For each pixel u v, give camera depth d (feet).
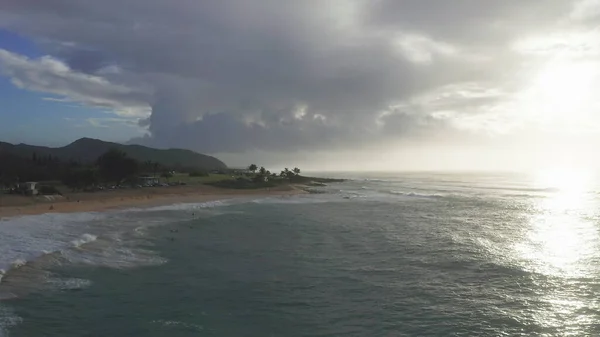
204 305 65.77
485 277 83.61
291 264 94.02
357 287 76.48
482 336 55.11
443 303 67.87
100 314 60.64
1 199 181.78
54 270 81.61
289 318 61.05
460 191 400.47
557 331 56.54
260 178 423.64
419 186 510.58
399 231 144.46
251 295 71.26
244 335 54.70
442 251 109.19
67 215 166.30
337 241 123.95
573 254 106.32
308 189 401.90
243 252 106.63
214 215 188.24
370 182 640.99
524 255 104.68
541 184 570.87
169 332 55.06
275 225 158.10
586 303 67.72
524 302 68.39
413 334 55.77
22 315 58.80
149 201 234.17
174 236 127.95
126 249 104.42
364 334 55.67
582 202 278.67
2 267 77.66
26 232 117.70
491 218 186.50
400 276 84.28
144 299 67.77
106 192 243.19
